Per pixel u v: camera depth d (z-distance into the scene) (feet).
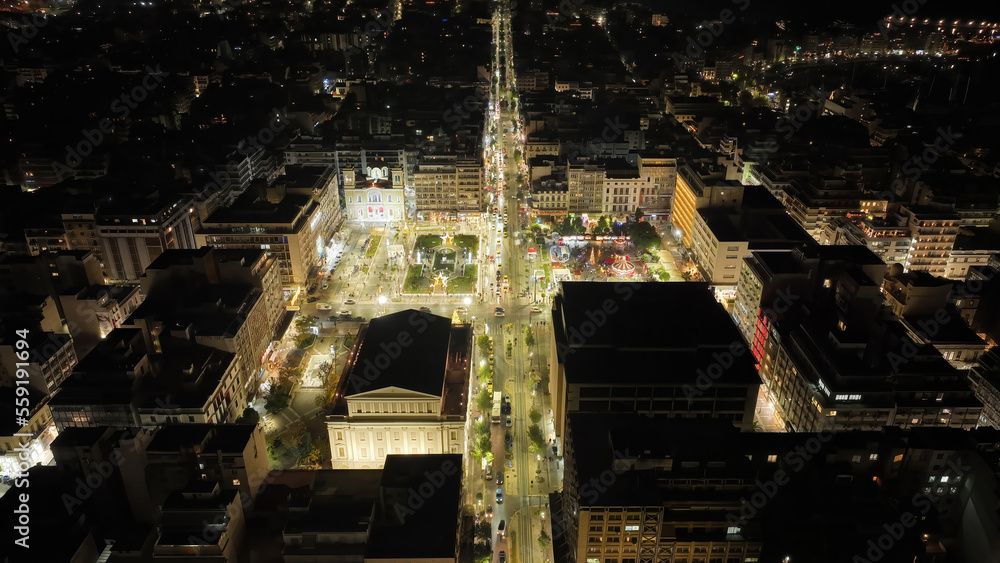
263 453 591.37
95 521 568.82
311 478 586.04
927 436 540.93
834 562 474.08
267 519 546.67
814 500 513.04
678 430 546.26
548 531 617.21
